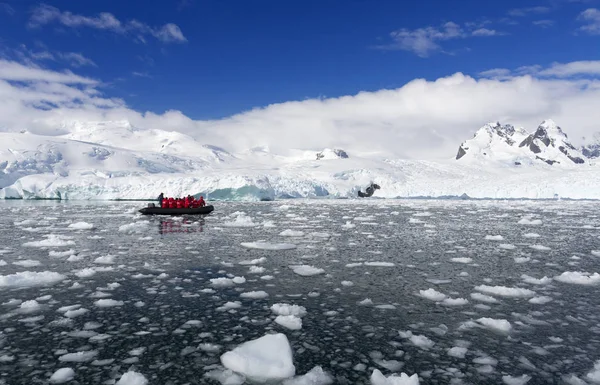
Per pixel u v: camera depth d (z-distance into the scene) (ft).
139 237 50.19
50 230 57.57
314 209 113.39
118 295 24.80
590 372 14.94
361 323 20.25
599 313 21.74
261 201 171.01
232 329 19.34
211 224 67.00
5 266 32.86
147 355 16.49
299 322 19.97
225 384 14.25
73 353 16.48
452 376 14.88
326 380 14.51
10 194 179.22
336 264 34.30
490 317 21.15
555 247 43.78
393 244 45.39
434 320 20.71
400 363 15.90
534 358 16.30
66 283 27.58
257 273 30.78
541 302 23.53
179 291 25.76
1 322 20.10
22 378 14.49
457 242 47.14
